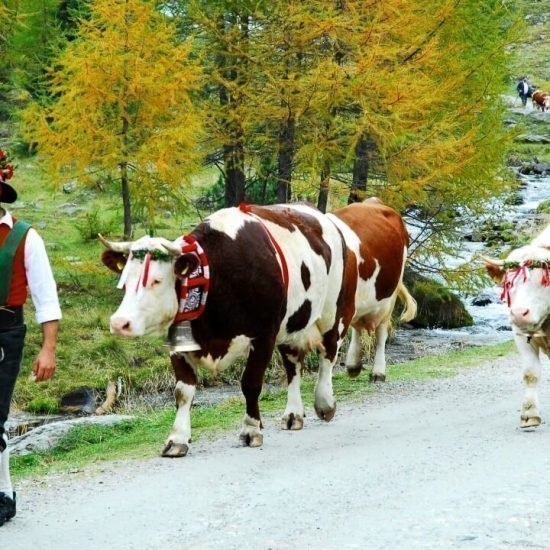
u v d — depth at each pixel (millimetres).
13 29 21766
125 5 17406
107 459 8430
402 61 17047
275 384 14000
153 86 17156
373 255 11406
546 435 8242
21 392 13758
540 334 8289
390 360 16438
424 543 5391
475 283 18609
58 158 17859
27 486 7465
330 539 5582
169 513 6324
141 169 18141
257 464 7715
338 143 17000
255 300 8117
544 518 5762
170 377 14594
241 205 8445
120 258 7875
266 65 16812
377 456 7770
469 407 10164
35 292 5902
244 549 5508
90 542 5781
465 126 18250
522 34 19125
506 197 20938
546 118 48625
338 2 16594
